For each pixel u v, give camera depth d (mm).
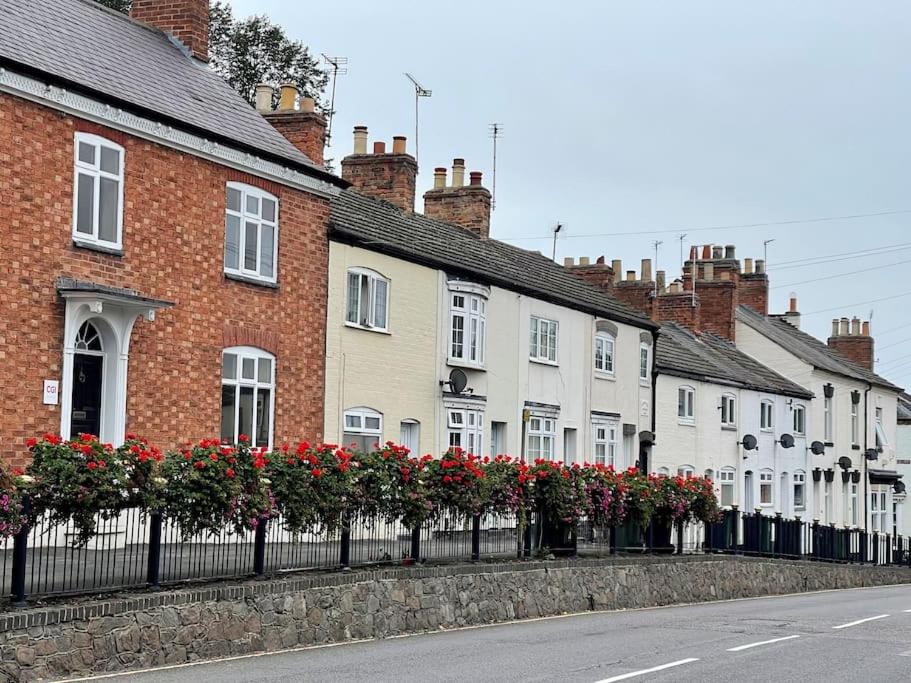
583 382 36219
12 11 20594
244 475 15766
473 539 21562
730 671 14188
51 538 18219
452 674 13516
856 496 55844
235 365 23188
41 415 18734
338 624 17016
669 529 29156
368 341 26875
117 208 20516
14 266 18422
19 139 18578
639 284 42062
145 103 21203
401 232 29625
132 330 20734
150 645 13836
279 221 24375
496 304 31750
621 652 15898
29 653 12266
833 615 22766
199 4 26641
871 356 61750
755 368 49125
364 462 18891
